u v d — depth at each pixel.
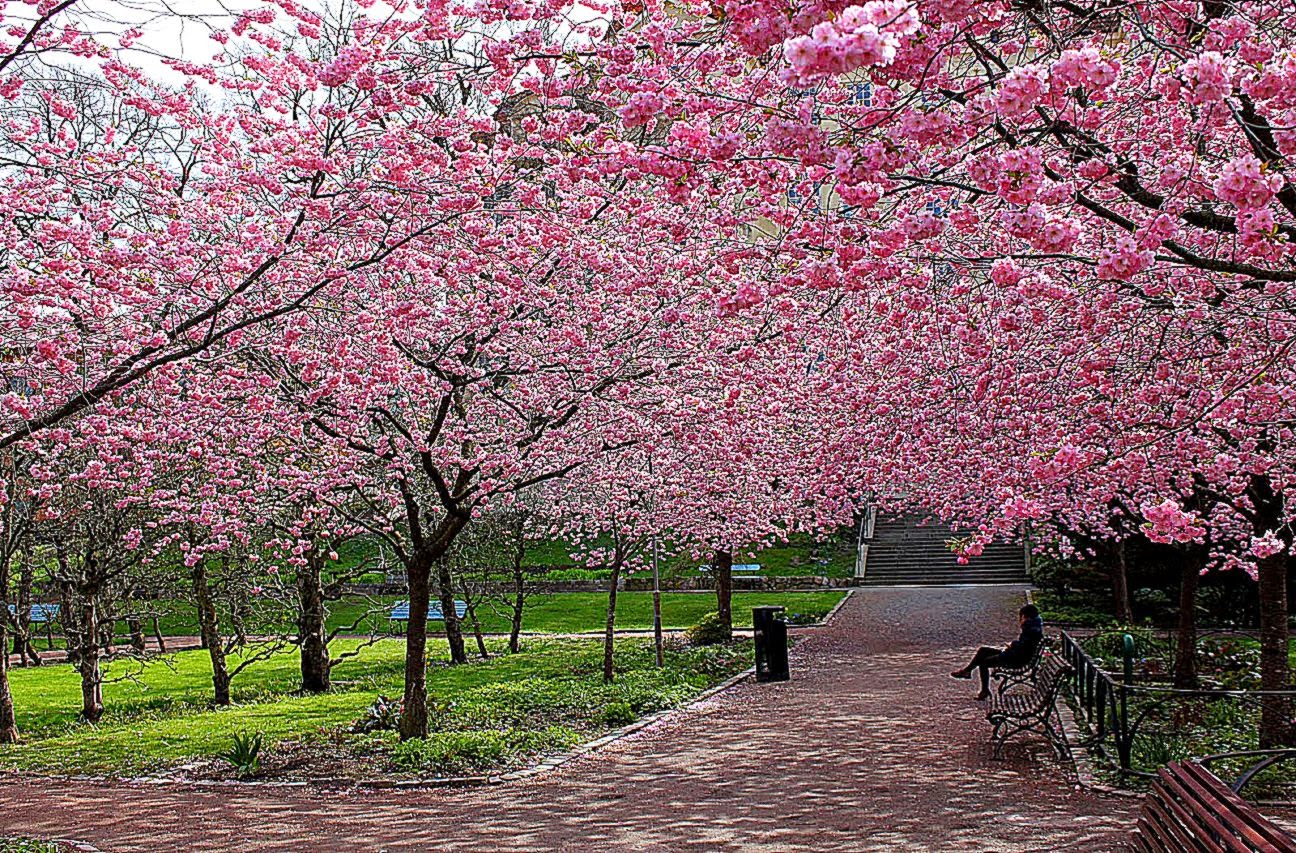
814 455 14.93
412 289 10.66
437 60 6.80
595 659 20.02
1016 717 9.76
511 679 18.47
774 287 7.79
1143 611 22.22
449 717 13.55
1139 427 7.88
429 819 8.43
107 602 17.61
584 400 11.34
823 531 20.94
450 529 11.89
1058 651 17.11
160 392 10.55
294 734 13.34
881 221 6.07
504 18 6.38
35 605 24.97
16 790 10.71
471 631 27.44
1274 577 9.52
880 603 27.58
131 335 9.27
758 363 12.18
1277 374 7.43
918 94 4.69
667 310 10.96
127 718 16.62
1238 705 11.53
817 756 10.34
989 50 5.32
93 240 8.37
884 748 10.55
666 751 11.09
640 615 28.84
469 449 12.14
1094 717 11.04
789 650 20.34
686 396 11.57
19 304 8.28
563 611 30.38
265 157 9.00
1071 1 5.17
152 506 14.45
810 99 5.11
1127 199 5.61
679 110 5.70
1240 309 6.67
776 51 4.61
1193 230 6.36
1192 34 5.03
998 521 9.57
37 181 8.31
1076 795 8.12
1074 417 9.55
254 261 9.17
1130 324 7.98
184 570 17.78
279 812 8.96
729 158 5.62
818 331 13.32
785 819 7.82
